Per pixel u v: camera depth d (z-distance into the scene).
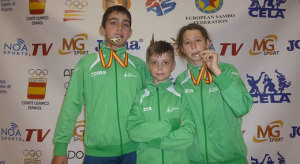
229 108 1.32
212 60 1.22
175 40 1.87
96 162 1.30
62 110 1.36
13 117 1.91
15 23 1.91
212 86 1.33
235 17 1.83
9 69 1.91
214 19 1.85
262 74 1.84
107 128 1.29
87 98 1.35
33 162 1.93
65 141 1.34
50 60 1.90
